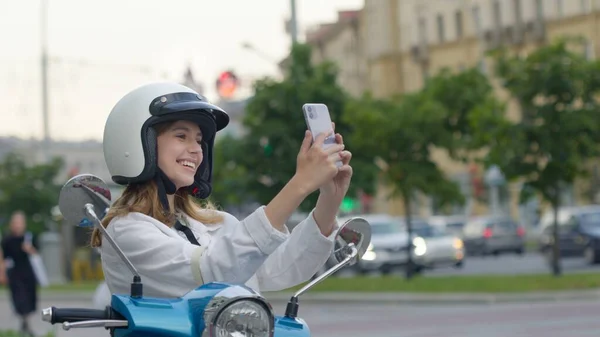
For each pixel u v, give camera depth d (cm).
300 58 3556
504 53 3219
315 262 450
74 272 4903
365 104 3644
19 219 2328
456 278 3322
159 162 474
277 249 448
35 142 7606
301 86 3484
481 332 2042
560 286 2906
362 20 9088
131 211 465
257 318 392
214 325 390
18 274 2334
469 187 7519
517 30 7531
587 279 2988
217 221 493
